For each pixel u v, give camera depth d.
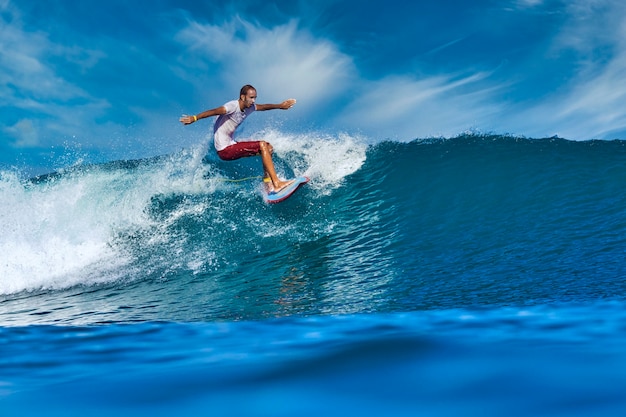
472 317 2.61
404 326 2.45
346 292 4.28
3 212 6.85
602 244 4.89
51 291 5.45
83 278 5.77
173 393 1.63
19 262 6.11
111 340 2.48
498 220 6.18
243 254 6.06
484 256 4.98
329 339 2.24
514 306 3.03
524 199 6.79
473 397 1.46
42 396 1.66
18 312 4.62
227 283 5.08
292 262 5.62
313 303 3.95
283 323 2.72
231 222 7.05
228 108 6.82
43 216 6.94
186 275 5.54
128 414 1.48
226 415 1.44
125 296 4.92
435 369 1.71
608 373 1.59
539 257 4.73
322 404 1.48
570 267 4.32
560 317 2.46
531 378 1.58
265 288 4.74
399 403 1.45
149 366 1.97
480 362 1.76
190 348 2.24
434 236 5.91
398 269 4.90
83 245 6.56
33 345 2.42
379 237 6.14
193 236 6.74
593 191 6.71
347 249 5.85
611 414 1.31
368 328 2.44
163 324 2.86
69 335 2.62
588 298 3.18
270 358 1.97
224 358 2.02
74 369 1.98
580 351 1.83
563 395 1.44
